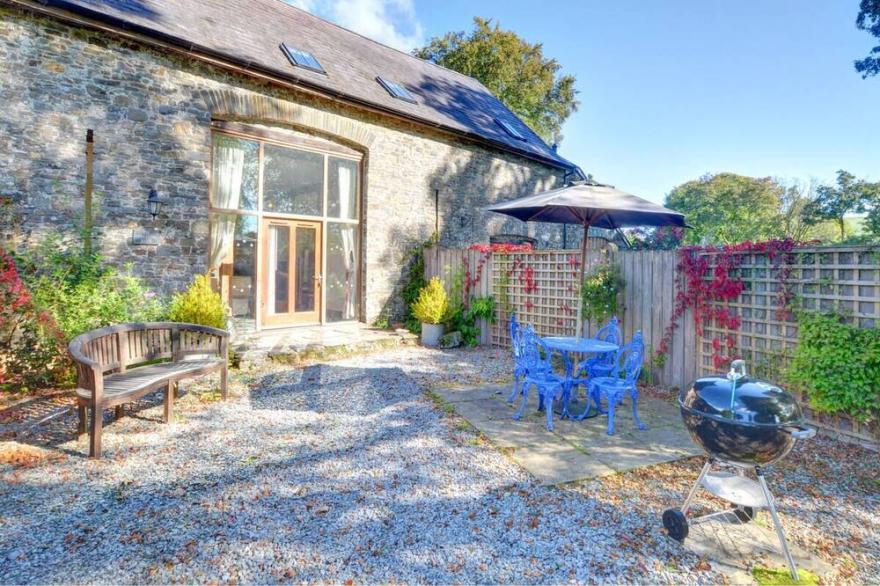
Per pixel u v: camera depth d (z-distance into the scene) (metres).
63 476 3.26
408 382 6.09
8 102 5.76
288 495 3.07
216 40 7.51
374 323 9.77
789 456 3.88
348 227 9.64
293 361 7.07
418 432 4.30
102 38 6.39
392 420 4.64
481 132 11.41
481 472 3.46
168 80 6.97
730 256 5.11
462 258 9.49
